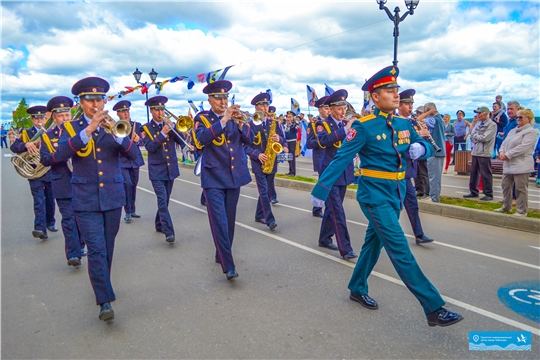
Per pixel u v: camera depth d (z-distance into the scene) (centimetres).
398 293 394
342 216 491
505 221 648
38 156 564
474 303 372
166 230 570
